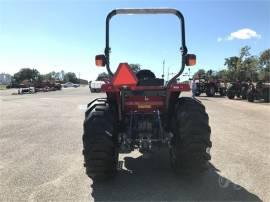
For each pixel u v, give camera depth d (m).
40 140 8.75
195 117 5.10
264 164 6.29
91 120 5.07
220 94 30.45
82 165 6.30
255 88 23.03
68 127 10.97
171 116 5.70
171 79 5.48
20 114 14.88
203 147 5.04
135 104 5.55
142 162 6.43
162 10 5.73
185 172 5.23
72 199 4.65
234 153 7.16
